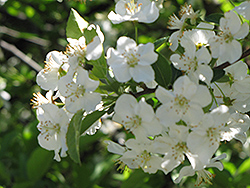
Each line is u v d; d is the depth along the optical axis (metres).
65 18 1.17
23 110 1.20
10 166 0.92
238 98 0.59
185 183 0.84
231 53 0.55
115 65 0.53
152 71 0.53
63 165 0.88
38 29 1.21
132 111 0.53
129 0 0.58
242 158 0.87
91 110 0.54
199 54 0.54
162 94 0.52
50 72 0.59
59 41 1.17
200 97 0.52
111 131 1.01
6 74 1.14
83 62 0.55
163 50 0.82
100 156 1.02
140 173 0.77
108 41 1.07
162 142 0.54
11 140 0.92
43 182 0.83
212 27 0.60
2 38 1.27
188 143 0.53
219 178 0.78
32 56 1.26
